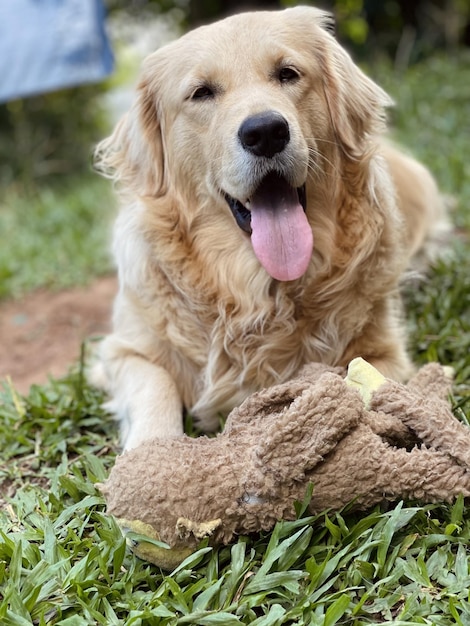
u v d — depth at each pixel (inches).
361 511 35.3
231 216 43.3
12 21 111.5
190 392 44.6
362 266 43.4
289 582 33.0
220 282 43.6
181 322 43.9
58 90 148.8
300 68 42.9
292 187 41.5
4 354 60.9
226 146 41.1
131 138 47.0
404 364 44.4
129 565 34.8
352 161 44.0
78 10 111.0
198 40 43.6
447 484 34.1
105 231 88.0
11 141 144.2
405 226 51.6
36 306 70.9
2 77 113.0
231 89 42.3
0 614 32.7
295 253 40.9
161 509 33.4
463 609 31.3
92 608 32.9
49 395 48.4
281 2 155.1
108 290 72.4
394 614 32.2
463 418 39.3
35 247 87.3
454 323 50.2
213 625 31.8
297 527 34.5
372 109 45.5
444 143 89.7
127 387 43.8
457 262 58.3
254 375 43.7
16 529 37.9
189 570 33.7
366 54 146.9
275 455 33.8
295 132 40.8
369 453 34.2
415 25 149.5
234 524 34.1
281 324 43.3
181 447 34.8
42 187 137.8
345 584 33.0
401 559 33.7
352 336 43.4
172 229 44.4
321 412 33.9
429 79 116.4
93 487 39.1
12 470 42.0
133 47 183.5
